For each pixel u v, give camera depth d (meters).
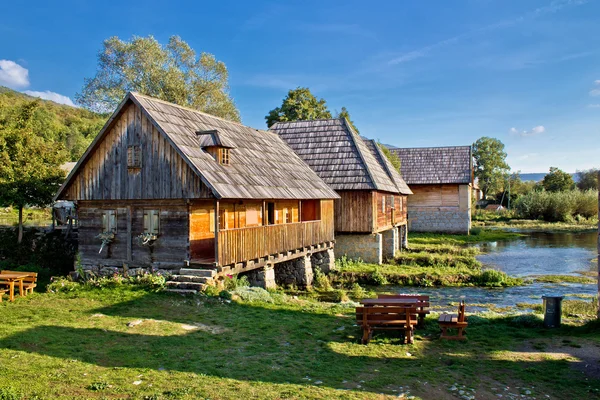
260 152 21.42
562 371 9.25
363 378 8.71
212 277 15.28
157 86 41.53
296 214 23.72
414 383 8.52
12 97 86.00
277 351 10.21
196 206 16.92
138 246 17.06
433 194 44.44
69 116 102.50
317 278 22.41
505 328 12.49
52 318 12.28
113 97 40.25
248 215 20.05
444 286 22.33
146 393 7.56
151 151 16.61
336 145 27.56
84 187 17.83
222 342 10.73
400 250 31.80
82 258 18.16
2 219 33.78
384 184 27.55
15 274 15.08
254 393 7.74
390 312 11.06
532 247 36.44
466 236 42.34
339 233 26.41
